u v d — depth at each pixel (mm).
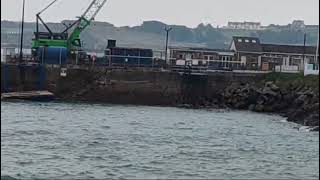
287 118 85938
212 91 107875
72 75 105938
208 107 104375
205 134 63688
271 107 100125
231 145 55500
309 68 116938
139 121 75188
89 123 70500
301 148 54438
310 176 41531
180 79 106875
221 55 136500
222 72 109312
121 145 53156
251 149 53125
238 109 103375
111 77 106062
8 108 85875
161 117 81812
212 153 50219
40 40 116438
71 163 43656
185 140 58156
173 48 134125
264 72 113188
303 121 79375
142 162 44969
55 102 102062
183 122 75812
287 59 141000
